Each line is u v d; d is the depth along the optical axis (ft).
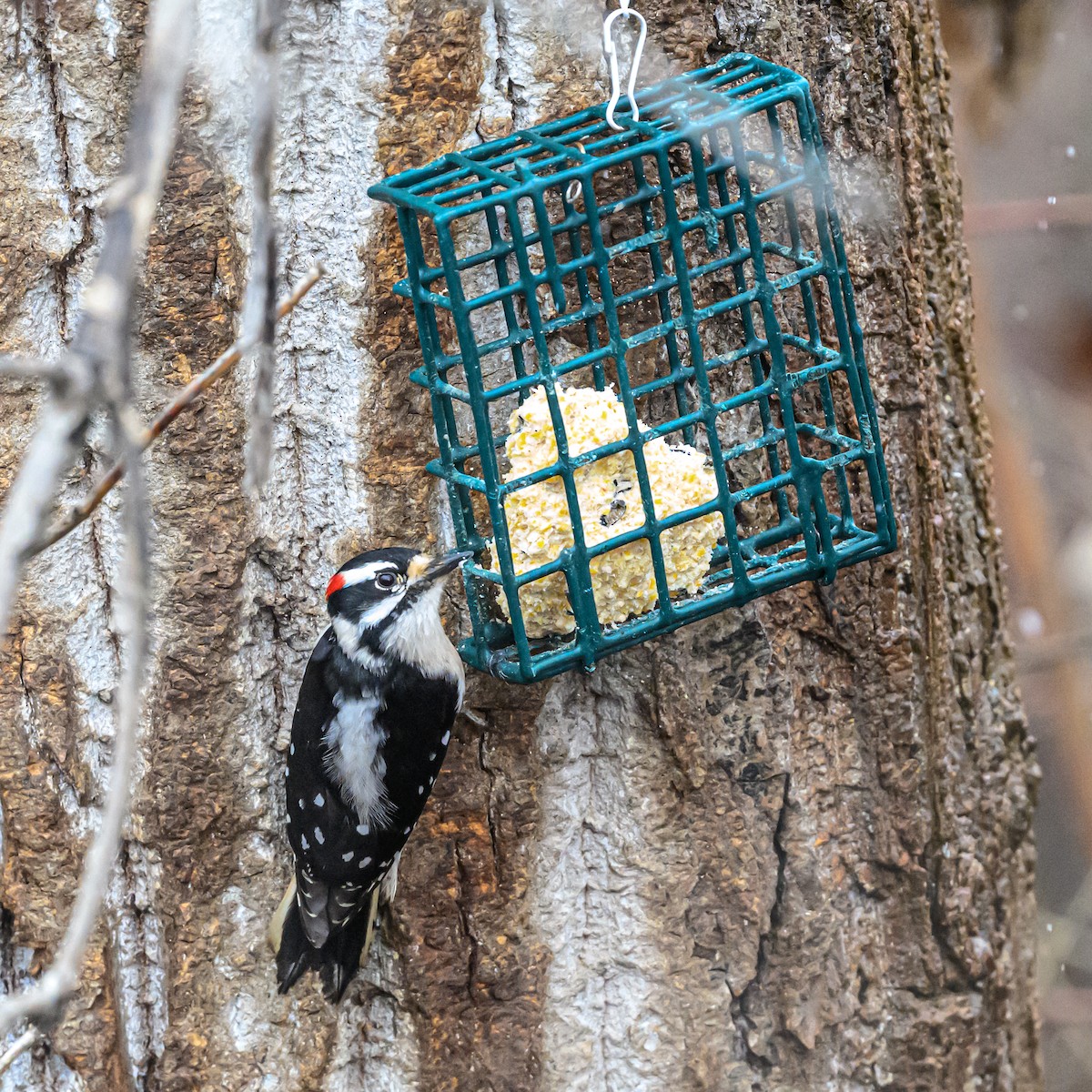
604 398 27.89
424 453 30.55
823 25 32.42
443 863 31.73
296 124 29.27
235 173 29.12
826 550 28.89
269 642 31.07
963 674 35.42
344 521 30.63
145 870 31.01
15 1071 31.19
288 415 30.25
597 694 31.83
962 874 34.83
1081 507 58.03
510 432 29.48
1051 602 53.06
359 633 28.94
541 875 32.24
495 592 30.01
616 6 29.96
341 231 29.68
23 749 30.42
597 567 27.73
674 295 30.94
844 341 29.25
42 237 28.99
